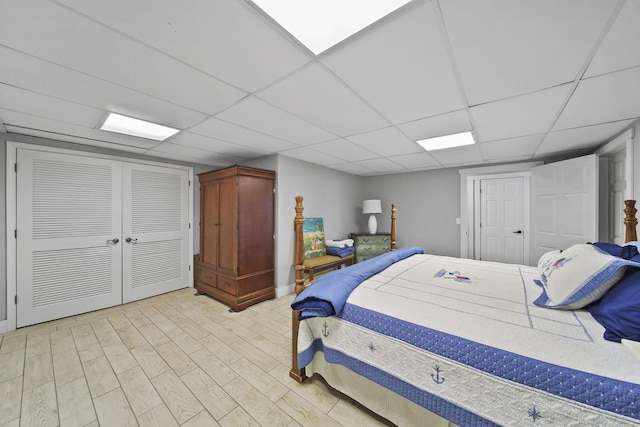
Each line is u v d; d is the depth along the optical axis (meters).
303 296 1.62
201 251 3.63
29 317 2.61
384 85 1.55
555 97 1.69
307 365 1.74
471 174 4.14
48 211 2.73
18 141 2.54
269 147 3.06
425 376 1.21
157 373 1.85
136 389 1.68
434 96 1.70
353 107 1.88
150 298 3.48
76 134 2.53
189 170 3.98
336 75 1.45
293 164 3.69
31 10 0.94
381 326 1.38
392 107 1.88
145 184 3.48
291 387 1.71
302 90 1.63
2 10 0.94
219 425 1.41
